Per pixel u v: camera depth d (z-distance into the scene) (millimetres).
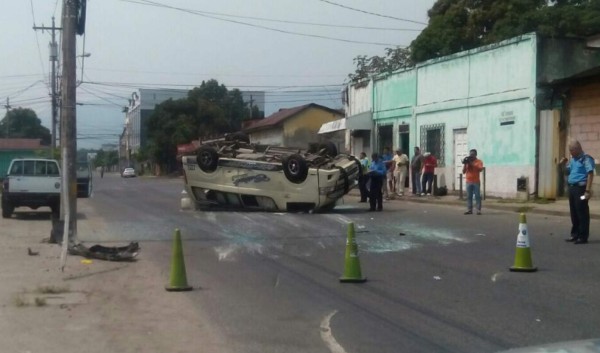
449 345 8062
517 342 8094
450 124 30172
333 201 22891
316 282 11734
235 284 11672
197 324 9195
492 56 27422
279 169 22844
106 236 17578
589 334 8352
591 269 12242
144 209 26297
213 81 77750
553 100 24812
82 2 15438
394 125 34750
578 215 15023
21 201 23500
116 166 140750
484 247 14906
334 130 39594
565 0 34000
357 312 9680
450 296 10508
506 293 10609
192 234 17719
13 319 9477
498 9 34594
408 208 24609
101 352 8016
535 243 15172
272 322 9242
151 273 12688
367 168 27500
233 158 23578
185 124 72438
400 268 12797
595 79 22969
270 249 15242
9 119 94250
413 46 36531
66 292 11156
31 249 15422
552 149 24547
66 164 15008
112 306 10211
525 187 25281
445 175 30438
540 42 25203
